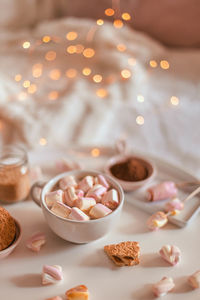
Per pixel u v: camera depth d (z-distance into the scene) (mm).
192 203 627
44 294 488
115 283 502
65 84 1140
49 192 569
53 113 966
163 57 1295
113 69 1167
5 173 604
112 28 1327
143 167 674
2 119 944
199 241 562
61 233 528
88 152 750
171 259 521
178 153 884
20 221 587
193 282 492
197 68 1228
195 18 1341
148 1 1355
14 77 1162
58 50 1333
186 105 1039
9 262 525
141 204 621
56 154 738
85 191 563
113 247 534
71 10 1461
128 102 1046
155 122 978
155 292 484
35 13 1492
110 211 523
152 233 576
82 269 520
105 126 952
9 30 1449
